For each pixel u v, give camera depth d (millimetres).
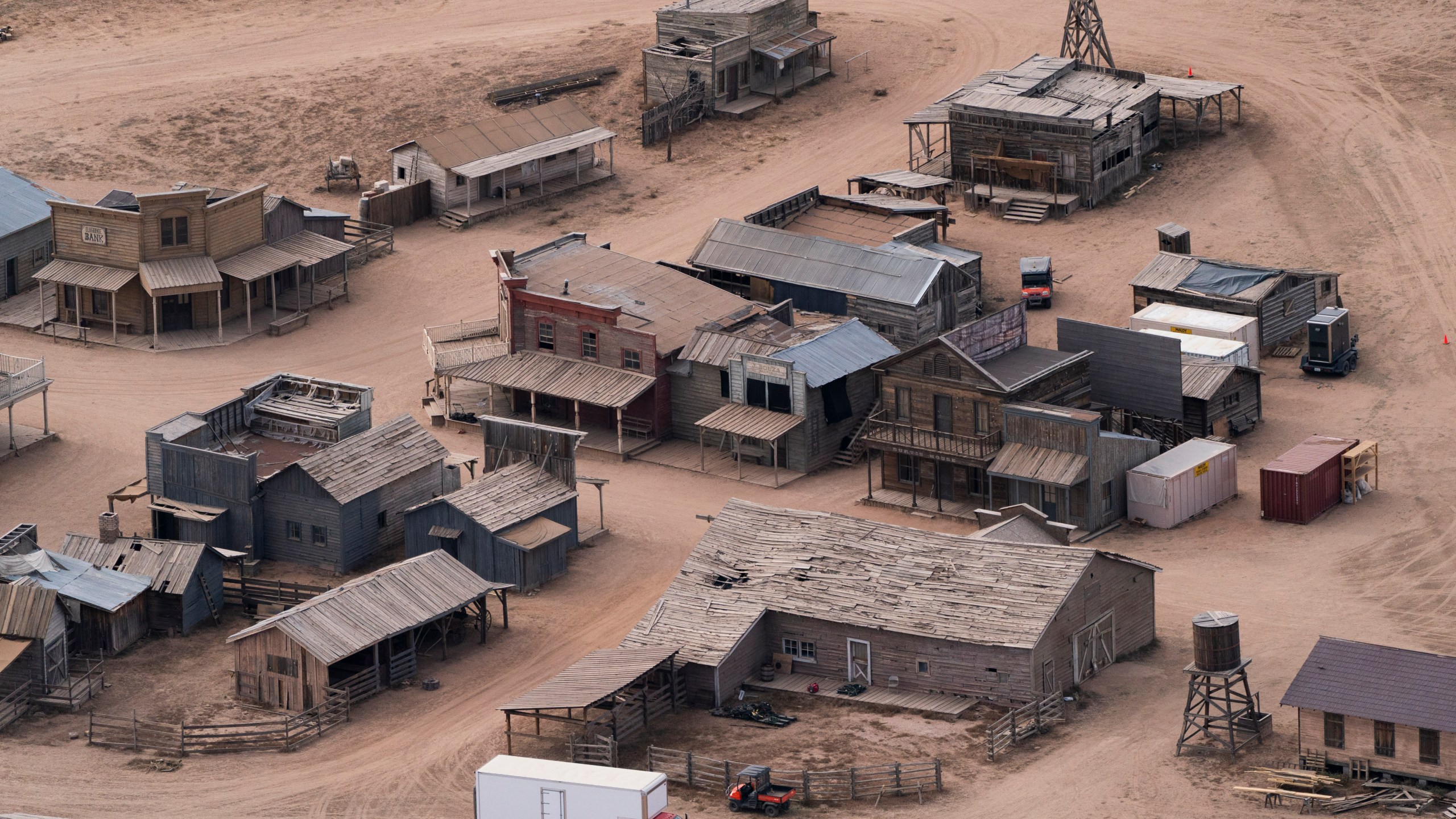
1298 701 104812
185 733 114562
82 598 123750
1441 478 143750
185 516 136875
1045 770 106812
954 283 166875
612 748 108188
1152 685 116500
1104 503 138500
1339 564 131875
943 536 120688
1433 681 103938
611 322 157000
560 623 128000
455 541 133625
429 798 107438
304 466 135625
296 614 118062
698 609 120312
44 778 110250
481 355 163125
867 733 111750
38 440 155500
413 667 121500
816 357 151500
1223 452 142500
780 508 131875
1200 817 101375
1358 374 162875
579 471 152375
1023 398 141625
